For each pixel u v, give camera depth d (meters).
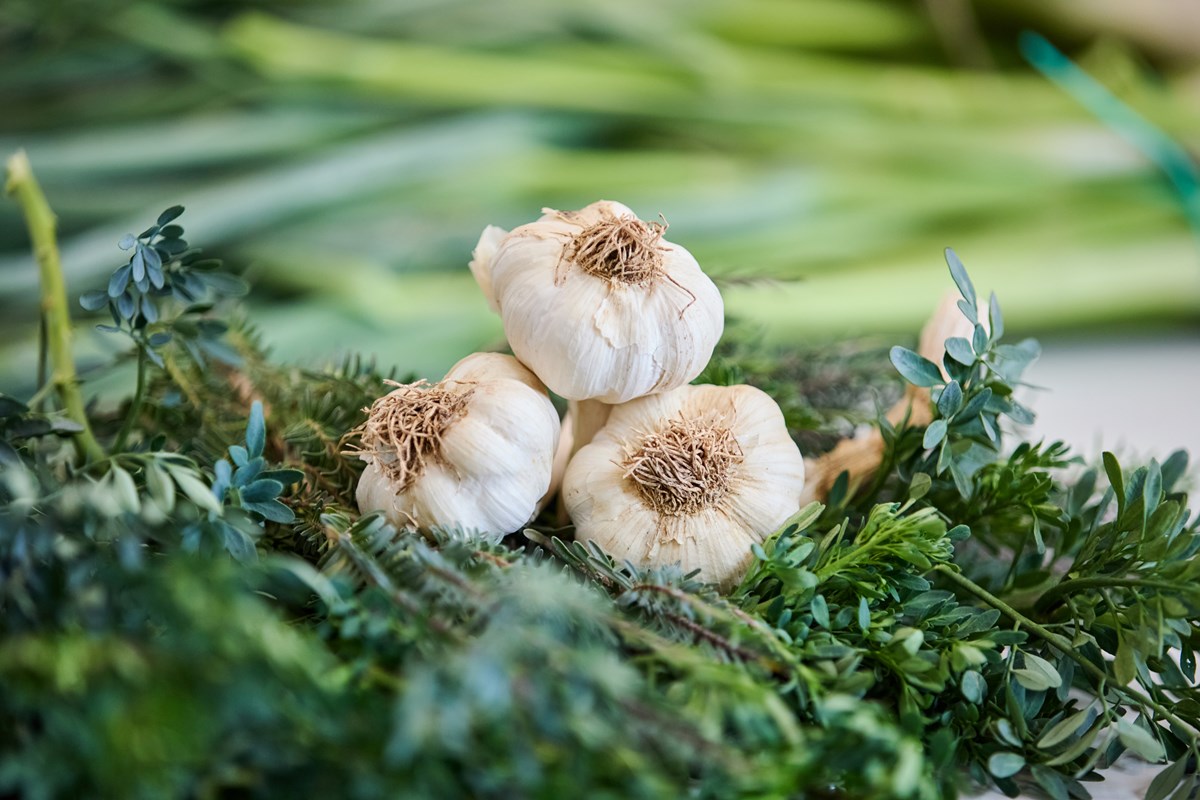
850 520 0.41
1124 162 0.88
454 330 0.81
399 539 0.35
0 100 0.75
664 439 0.38
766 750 0.32
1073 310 0.87
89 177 0.76
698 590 0.35
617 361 0.36
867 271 0.87
